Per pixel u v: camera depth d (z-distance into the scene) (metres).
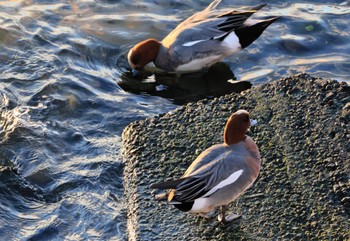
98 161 12.71
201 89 15.79
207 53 16.39
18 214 11.46
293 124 11.92
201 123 12.39
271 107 12.42
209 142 11.93
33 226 11.22
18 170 12.54
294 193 10.62
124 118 14.36
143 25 17.77
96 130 13.91
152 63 17.09
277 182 10.85
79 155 13.03
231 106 12.67
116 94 15.37
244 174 10.11
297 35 17.12
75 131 13.78
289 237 9.92
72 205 11.68
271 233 10.02
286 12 17.98
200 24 16.59
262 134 11.84
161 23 17.84
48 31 17.22
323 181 10.73
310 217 10.19
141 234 10.39
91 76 15.90
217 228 10.29
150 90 15.72
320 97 12.37
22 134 13.54
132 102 15.06
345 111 11.95
